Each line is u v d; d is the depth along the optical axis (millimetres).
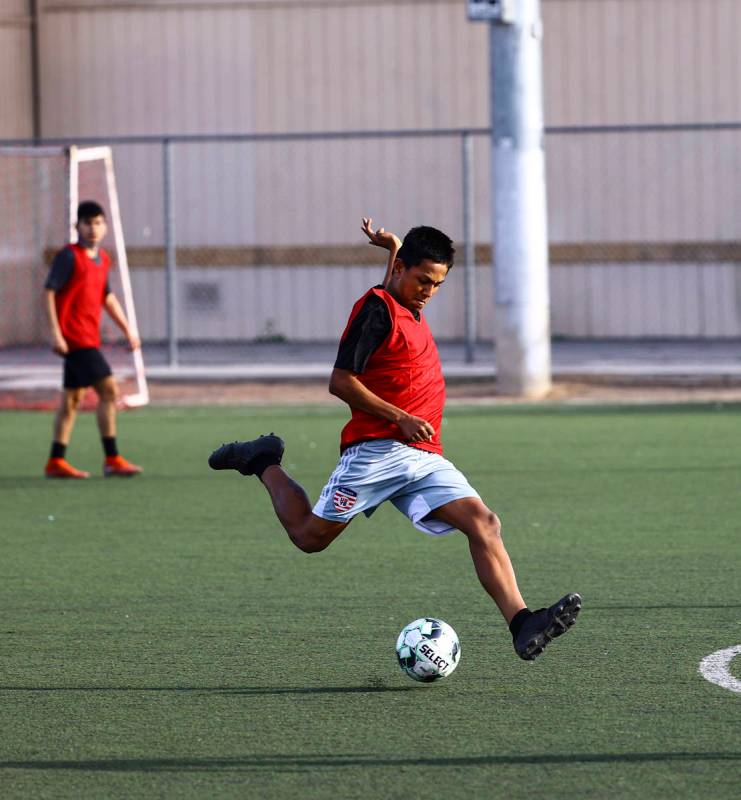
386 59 79250
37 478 37750
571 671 18953
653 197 77438
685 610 22359
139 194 80875
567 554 26969
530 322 53750
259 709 17438
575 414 49406
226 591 24344
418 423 17328
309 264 80500
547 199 78188
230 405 54094
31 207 79312
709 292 77438
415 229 17828
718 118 76438
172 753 15797
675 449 40844
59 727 16797
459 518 17609
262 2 79625
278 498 18703
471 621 21922
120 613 22812
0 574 26062
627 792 14312
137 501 33969
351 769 15172
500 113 52281
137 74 80625
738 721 16609
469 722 16766
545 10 77250
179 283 81250
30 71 80875
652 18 76562
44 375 64938
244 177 80625
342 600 23516
